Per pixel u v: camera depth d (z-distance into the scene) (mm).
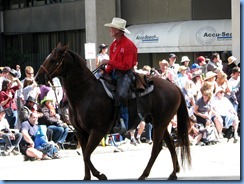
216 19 35062
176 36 34844
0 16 45844
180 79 21969
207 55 34719
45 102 19078
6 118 19812
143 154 18984
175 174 14391
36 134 18172
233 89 23109
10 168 16703
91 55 23094
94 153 19422
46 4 42625
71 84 13570
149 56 37125
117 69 13938
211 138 20906
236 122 21641
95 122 13586
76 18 40125
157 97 14258
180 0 35906
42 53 41938
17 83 20609
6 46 44844
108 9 36938
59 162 17656
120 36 13867
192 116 20953
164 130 14406
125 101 13742
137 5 37812
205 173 15234
